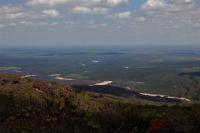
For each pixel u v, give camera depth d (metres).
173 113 12.91
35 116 16.00
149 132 12.48
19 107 18.16
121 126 13.43
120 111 14.80
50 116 15.84
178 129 11.87
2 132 13.55
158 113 13.85
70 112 16.44
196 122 11.47
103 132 13.22
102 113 15.18
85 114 15.64
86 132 13.34
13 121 15.20
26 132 13.61
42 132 13.54
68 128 13.94
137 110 14.79
